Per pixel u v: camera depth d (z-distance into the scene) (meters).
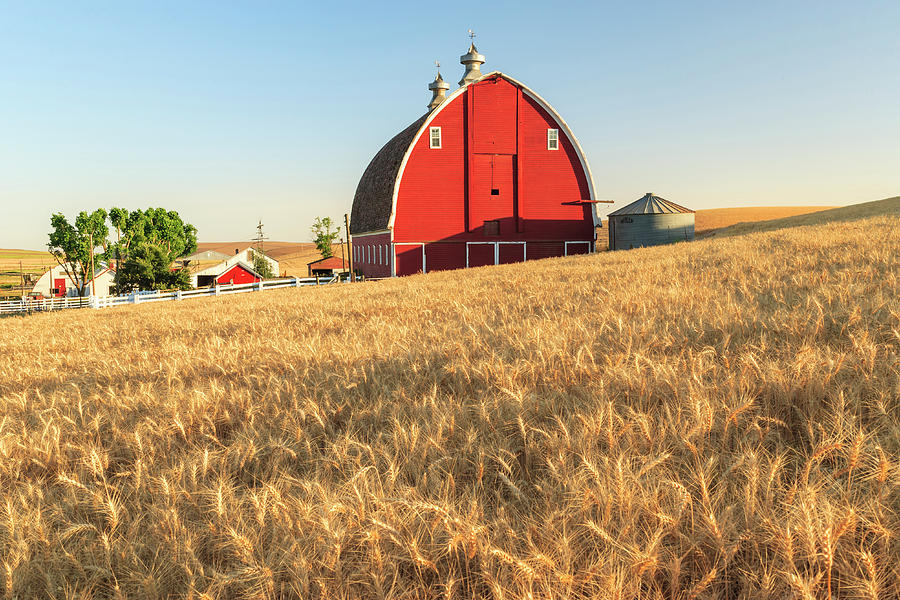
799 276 9.27
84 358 9.92
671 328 6.15
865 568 2.07
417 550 2.35
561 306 9.44
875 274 8.23
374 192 52.09
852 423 2.91
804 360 3.82
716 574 2.11
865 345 4.07
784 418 3.51
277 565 2.49
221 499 2.87
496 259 46.12
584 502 2.54
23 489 3.65
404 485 3.01
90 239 77.88
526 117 46.22
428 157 45.09
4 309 52.72
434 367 5.66
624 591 2.06
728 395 3.70
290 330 10.55
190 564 2.59
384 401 4.64
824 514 2.15
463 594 2.34
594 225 47.22
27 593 2.59
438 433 3.53
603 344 5.67
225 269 75.50
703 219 108.56
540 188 46.59
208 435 4.29
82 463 3.95
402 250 44.78
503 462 3.03
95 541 2.93
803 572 2.12
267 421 4.54
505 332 7.09
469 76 49.44
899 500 2.41
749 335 5.40
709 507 2.39
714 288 9.31
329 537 2.39
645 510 2.50
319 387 5.34
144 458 4.04
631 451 3.11
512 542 2.40
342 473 3.34
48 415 5.59
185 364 7.53
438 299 13.09
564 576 2.05
